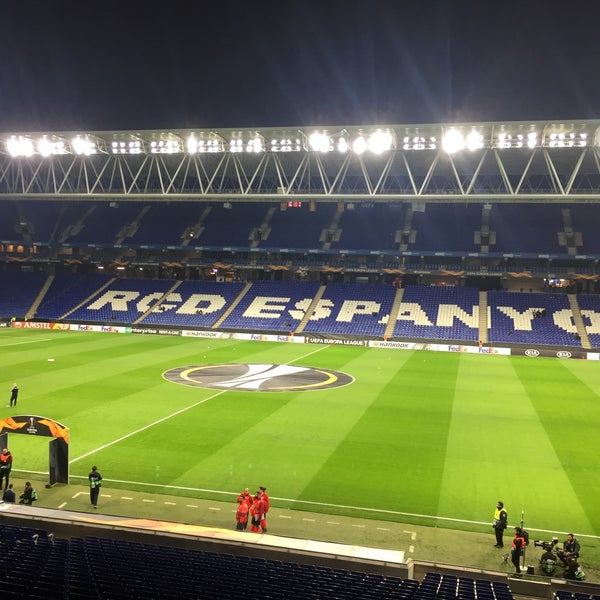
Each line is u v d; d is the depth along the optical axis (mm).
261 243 79625
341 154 54719
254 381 42844
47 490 22188
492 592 13539
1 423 23312
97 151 50250
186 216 86062
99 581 12641
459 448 28141
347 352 60125
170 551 15555
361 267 77188
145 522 18375
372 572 15656
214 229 83000
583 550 18438
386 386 42375
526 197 41562
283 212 85250
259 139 46406
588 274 71375
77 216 87375
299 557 16125
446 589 13508
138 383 41000
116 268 88125
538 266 74312
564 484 23828
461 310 69875
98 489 20922
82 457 25859
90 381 41250
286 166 60938
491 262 75938
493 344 62438
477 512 21078
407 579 14602
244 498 19234
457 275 74500
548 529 19859
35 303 79125
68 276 85062
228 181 72625
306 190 74375
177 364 49344
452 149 41969
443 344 63781
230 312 74062
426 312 70125
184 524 18516
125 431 29672
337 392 39875
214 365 49438
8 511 18578
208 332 70125
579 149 49844
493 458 26797
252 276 84500
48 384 39938
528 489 23234
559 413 35438
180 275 85875
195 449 27156
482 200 44219
